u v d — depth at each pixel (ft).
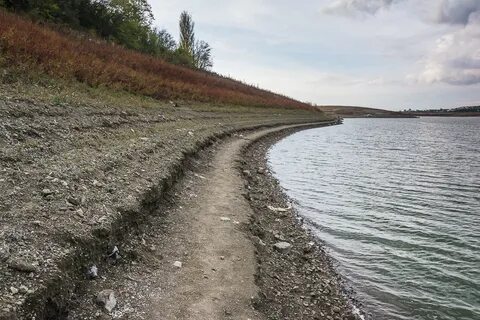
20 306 13.84
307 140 141.90
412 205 52.60
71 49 74.79
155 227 26.99
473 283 29.17
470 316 24.73
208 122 91.50
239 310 19.31
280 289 24.17
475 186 66.69
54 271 16.17
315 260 31.09
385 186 65.57
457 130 255.50
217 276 22.17
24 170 24.57
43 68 56.85
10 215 19.10
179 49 225.76
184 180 40.27
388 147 133.59
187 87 121.49
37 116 36.91
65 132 35.70
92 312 16.44
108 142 38.11
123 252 21.80
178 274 21.61
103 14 131.64
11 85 45.14
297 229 38.14
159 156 40.14
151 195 29.22
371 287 27.81
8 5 85.76
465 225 43.73
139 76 91.91
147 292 19.15
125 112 57.88
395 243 37.19
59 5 108.37
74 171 27.09
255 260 25.31
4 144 27.66
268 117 176.14
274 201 47.32
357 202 53.31
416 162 96.48
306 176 71.00
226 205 35.78
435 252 35.17
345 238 37.86
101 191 25.66
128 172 31.37
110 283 18.90
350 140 156.25
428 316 24.53
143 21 173.58
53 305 15.28
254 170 63.93
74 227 19.79
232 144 79.56
